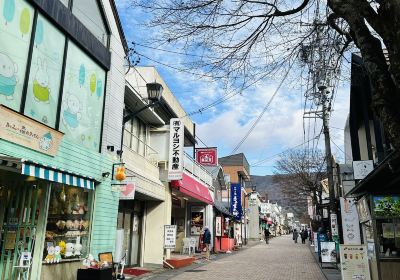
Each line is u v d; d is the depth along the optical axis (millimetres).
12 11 7887
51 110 9148
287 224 137125
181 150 17438
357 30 5242
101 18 12195
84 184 9875
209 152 33594
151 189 15562
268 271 16734
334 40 7961
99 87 11742
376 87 4910
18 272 8570
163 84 19562
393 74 4598
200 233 25391
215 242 27812
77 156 10047
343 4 5297
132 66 13852
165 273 14945
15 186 9141
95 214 11008
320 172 35031
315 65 8453
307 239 60281
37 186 9086
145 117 17141
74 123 10188
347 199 16312
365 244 10672
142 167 15445
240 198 36656
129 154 14125
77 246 10367
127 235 15633
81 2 10922
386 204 10180
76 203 10484
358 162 13656
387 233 10141
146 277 13586
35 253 8766
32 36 8445
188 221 25656
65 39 9852
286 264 20391
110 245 11680
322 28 7801
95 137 11383
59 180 8398
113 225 11930
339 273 16125
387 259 9891
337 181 27297
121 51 13266
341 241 22359
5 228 8906
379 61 5023
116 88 12695
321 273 16531
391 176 9062
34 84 8516
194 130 26359
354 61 10328
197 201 25234
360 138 16469
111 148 11977
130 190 12484
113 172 11992
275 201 119250
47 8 8938
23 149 7930
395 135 4586
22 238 8781
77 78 10430
